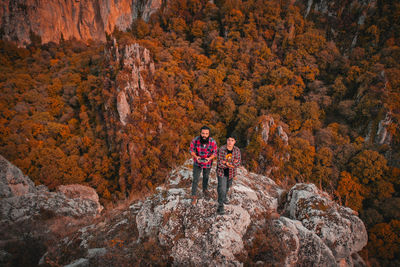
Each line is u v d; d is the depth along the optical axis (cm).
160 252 417
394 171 3744
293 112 4872
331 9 6738
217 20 7612
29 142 4556
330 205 534
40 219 773
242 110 5103
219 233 408
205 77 5694
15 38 8856
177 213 461
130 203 656
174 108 5112
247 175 724
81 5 10219
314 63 5962
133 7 9806
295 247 430
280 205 617
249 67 6166
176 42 7056
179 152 4594
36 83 6588
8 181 1150
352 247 482
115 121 4478
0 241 596
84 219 828
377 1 6119
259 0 6869
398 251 3005
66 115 5528
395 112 4338
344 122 5009
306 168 4050
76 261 429
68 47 9238
